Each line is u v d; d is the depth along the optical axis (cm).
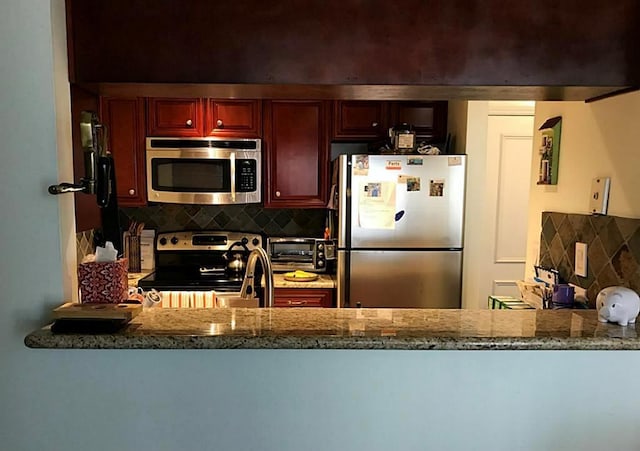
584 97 158
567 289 174
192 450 129
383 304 281
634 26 139
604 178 166
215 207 347
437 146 325
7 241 126
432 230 278
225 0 136
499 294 348
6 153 124
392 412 129
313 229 352
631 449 132
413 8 137
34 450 128
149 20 135
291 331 123
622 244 155
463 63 138
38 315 128
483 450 132
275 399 128
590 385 130
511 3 138
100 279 127
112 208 136
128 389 126
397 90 146
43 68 123
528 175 340
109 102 309
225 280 303
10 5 121
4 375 126
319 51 138
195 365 126
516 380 129
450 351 128
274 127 318
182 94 153
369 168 273
